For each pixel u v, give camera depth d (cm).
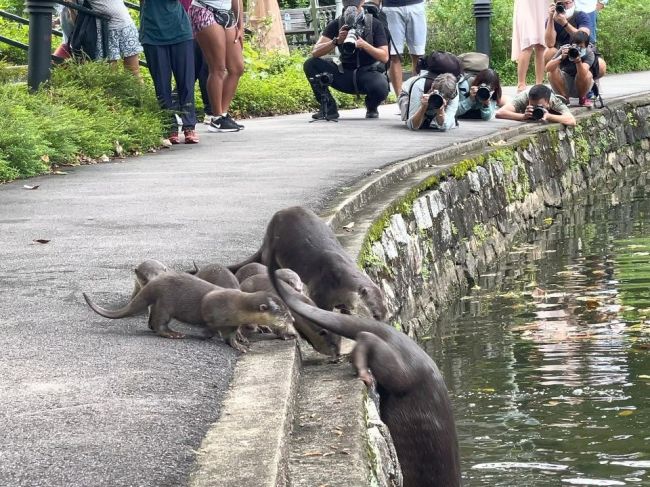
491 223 1371
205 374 479
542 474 595
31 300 620
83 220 889
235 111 2086
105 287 648
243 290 563
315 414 449
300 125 1786
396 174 1127
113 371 480
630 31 3434
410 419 468
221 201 967
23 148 1191
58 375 472
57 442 386
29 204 988
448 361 855
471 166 1325
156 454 374
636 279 1139
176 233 816
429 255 1074
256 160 1289
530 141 1636
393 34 2027
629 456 617
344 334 484
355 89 1867
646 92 2345
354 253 743
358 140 1498
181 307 544
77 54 1591
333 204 905
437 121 1619
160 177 1159
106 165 1297
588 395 735
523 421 687
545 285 1142
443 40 3142
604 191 1872
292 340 532
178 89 1511
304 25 3500
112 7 1577
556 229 1516
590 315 981
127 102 1525
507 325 967
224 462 367
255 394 445
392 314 864
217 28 1609
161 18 1488
